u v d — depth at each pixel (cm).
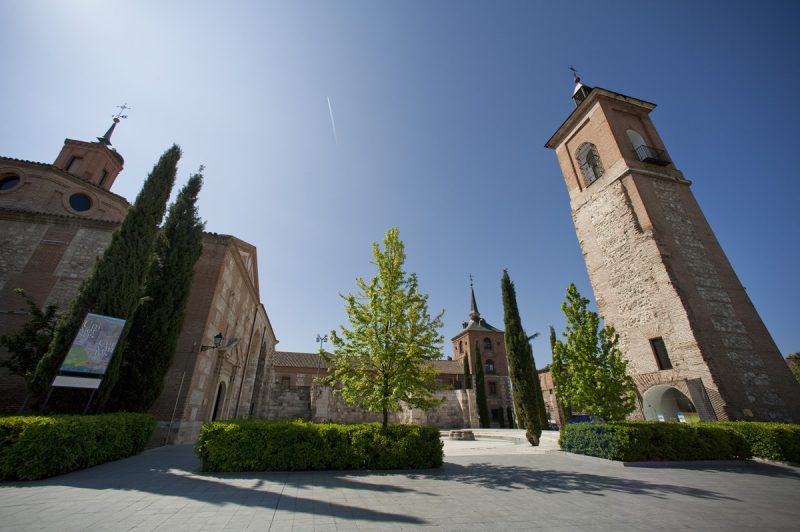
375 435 1054
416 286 1284
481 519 554
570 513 594
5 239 1798
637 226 2083
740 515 595
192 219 1780
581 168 2634
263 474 898
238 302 2453
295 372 5134
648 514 593
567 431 1484
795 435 1234
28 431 770
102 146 2630
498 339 6625
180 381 1678
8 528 456
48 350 1149
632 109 2581
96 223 1898
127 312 1256
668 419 1853
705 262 2002
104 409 1364
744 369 1698
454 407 3844
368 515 566
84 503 589
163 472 891
